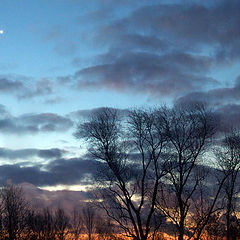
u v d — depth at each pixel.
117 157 47.78
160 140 48.06
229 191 51.31
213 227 49.47
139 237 47.53
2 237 55.66
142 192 48.12
